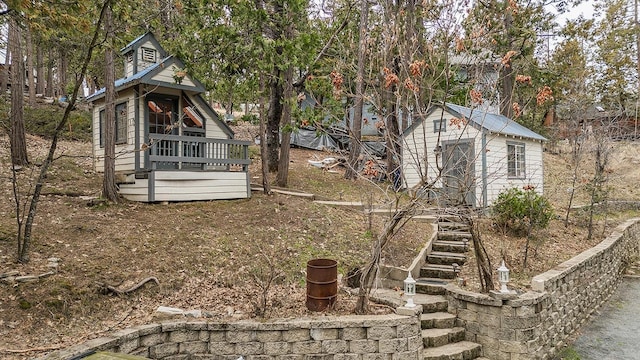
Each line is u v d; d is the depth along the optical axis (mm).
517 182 12789
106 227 6910
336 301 5473
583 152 13797
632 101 22812
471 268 7734
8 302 4574
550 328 6430
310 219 8938
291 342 4727
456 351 5621
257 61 9164
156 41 10992
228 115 20297
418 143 12977
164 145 10242
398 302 5430
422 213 5805
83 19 6316
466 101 6410
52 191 8688
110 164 8328
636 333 7324
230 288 5992
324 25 12102
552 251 8977
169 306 5297
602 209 13219
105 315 4875
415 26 7359
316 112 10172
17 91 10367
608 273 9703
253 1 9602
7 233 6086
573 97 20266
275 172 13852
